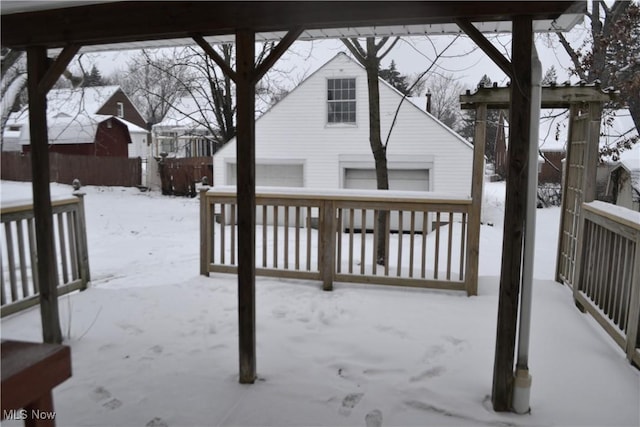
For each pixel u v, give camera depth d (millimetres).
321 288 5039
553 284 5383
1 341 1204
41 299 3527
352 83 12305
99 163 19078
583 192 4527
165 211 14555
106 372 3164
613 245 3736
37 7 3021
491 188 20594
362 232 5012
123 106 27734
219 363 3307
